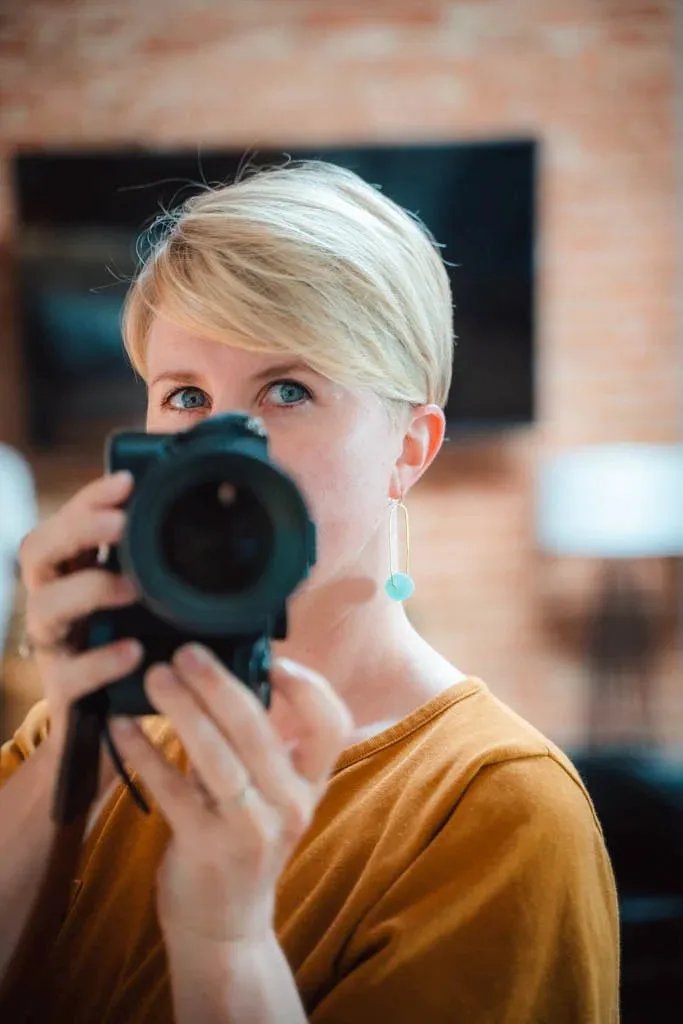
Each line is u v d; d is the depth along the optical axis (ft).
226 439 1.71
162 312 2.20
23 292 10.91
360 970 2.03
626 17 11.27
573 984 2.04
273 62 11.22
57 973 2.34
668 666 11.59
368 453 2.18
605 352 11.53
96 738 1.83
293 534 1.65
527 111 11.30
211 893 1.78
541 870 2.03
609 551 10.39
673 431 11.60
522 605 11.62
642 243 11.45
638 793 7.55
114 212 10.89
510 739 2.18
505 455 11.57
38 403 11.02
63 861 2.12
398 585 2.36
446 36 11.25
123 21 11.17
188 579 1.64
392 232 2.23
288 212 2.14
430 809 2.12
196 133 11.22
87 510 1.78
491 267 11.01
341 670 2.32
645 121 11.35
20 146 11.17
